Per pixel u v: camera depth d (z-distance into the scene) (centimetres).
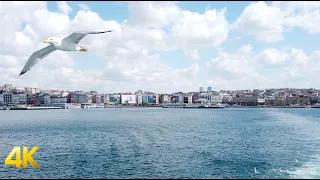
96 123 13375
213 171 4575
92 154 5866
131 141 7525
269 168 4719
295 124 12575
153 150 6250
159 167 4812
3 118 18100
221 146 6725
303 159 5322
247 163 5056
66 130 10294
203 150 6219
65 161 5269
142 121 14450
